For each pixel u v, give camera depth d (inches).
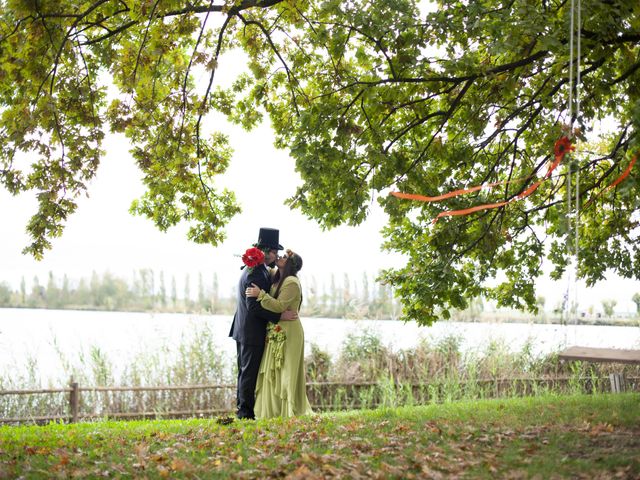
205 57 375.9
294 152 342.6
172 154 403.5
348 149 350.0
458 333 567.8
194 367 504.1
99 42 380.2
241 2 367.2
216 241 449.1
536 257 424.5
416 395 519.2
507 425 266.5
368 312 569.6
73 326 999.0
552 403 324.5
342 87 354.9
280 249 362.3
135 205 448.8
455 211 345.4
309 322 679.7
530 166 420.2
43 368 513.0
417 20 329.4
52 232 367.6
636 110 248.8
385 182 350.0
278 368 340.2
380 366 534.6
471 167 398.0
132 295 1640.0
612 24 295.0
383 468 210.4
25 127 340.5
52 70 337.7
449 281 370.9
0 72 321.7
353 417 312.0
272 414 341.1
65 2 332.8
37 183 365.1
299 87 416.2
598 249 420.8
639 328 666.2
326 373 525.0
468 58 314.7
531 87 392.5
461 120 382.3
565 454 217.3
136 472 221.1
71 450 258.5
